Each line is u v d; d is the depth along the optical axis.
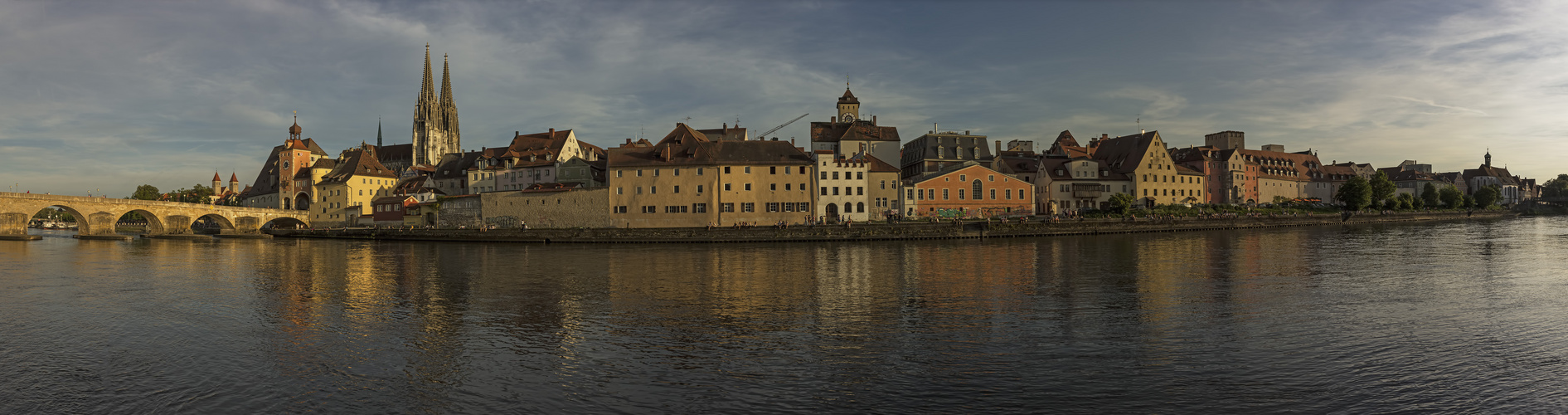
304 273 54.91
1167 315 32.22
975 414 18.72
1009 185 121.44
